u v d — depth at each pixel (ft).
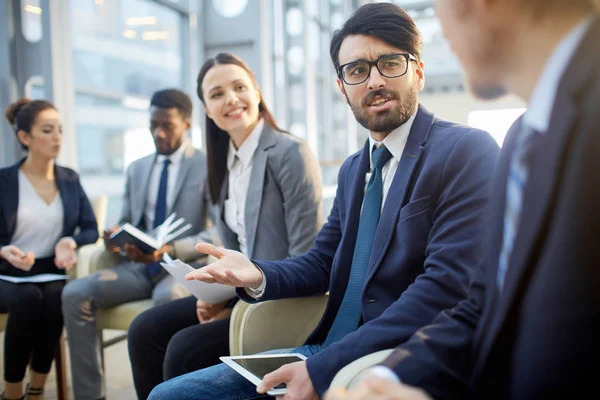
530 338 1.80
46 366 7.59
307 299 5.06
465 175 3.67
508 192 2.20
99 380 7.29
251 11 14.10
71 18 10.28
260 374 3.66
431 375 2.56
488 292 2.33
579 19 1.80
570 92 1.68
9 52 9.85
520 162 2.07
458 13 1.95
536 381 1.78
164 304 6.40
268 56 14.40
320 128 22.18
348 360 3.27
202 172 8.19
